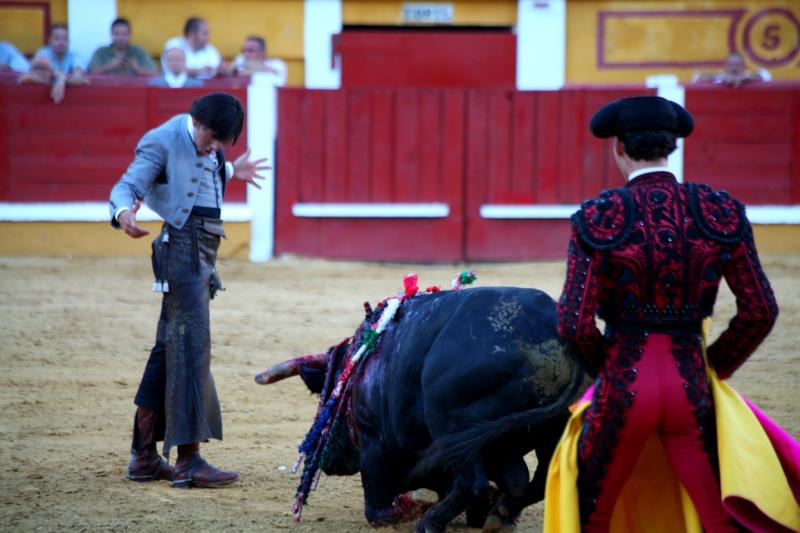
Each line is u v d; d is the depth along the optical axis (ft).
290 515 41.68
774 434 29.19
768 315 28.25
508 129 103.91
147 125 101.55
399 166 103.91
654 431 28.66
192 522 40.40
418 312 36.52
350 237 104.01
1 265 95.45
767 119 102.83
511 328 32.37
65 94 101.19
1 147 101.19
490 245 104.63
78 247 101.71
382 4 126.31
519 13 126.62
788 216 102.58
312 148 103.30
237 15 125.49
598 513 29.22
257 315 78.95
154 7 124.47
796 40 127.03
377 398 37.58
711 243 28.25
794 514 27.86
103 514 41.19
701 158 103.19
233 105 44.91
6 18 123.75
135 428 46.44
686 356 28.27
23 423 55.06
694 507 28.58
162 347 45.88
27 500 42.83
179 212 44.73
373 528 39.58
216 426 45.93
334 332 74.43
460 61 127.34
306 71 126.72
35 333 72.74
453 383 32.55
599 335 28.50
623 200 28.48
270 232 102.68
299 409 58.49
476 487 33.22
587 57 127.13
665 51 127.54
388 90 103.40
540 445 34.12
